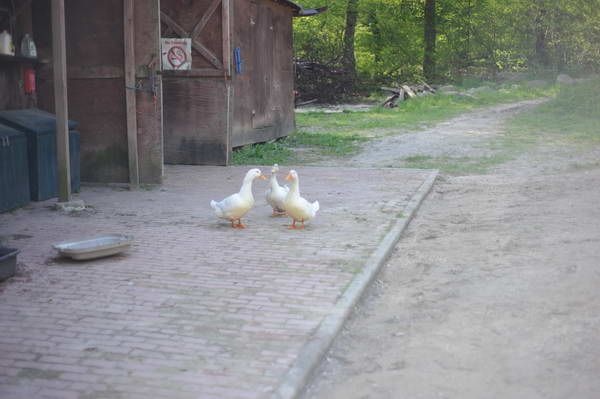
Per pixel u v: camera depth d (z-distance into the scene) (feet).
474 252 22.95
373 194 34.09
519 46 148.66
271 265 21.06
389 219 27.94
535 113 80.38
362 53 146.51
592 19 141.69
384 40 141.59
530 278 19.34
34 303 17.39
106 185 37.01
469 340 15.24
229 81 45.11
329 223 27.30
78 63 36.50
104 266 20.99
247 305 17.24
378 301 18.47
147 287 18.81
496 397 12.49
